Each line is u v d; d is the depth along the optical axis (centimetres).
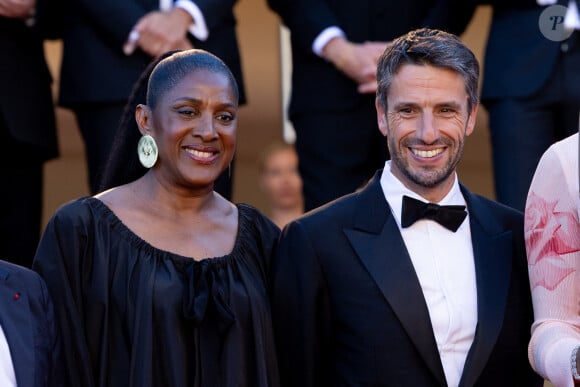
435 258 1144
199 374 1126
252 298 1155
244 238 1195
